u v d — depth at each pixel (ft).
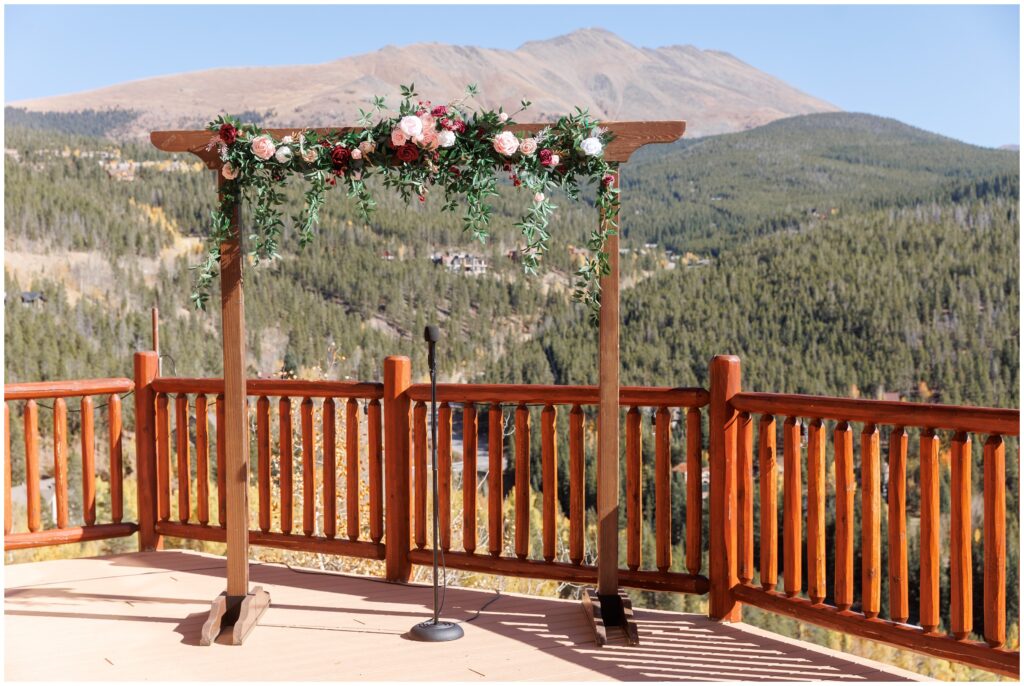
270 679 10.55
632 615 12.12
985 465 9.68
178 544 39.06
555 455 13.52
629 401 12.95
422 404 14.38
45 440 81.00
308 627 12.41
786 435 11.82
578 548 13.42
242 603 12.17
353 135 11.84
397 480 14.42
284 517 15.28
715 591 12.69
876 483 10.75
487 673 10.72
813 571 11.48
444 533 14.56
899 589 10.52
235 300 12.35
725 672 10.77
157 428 16.40
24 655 11.32
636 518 12.99
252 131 11.73
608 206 12.03
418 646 11.66
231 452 12.45
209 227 12.12
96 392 15.89
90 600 13.58
